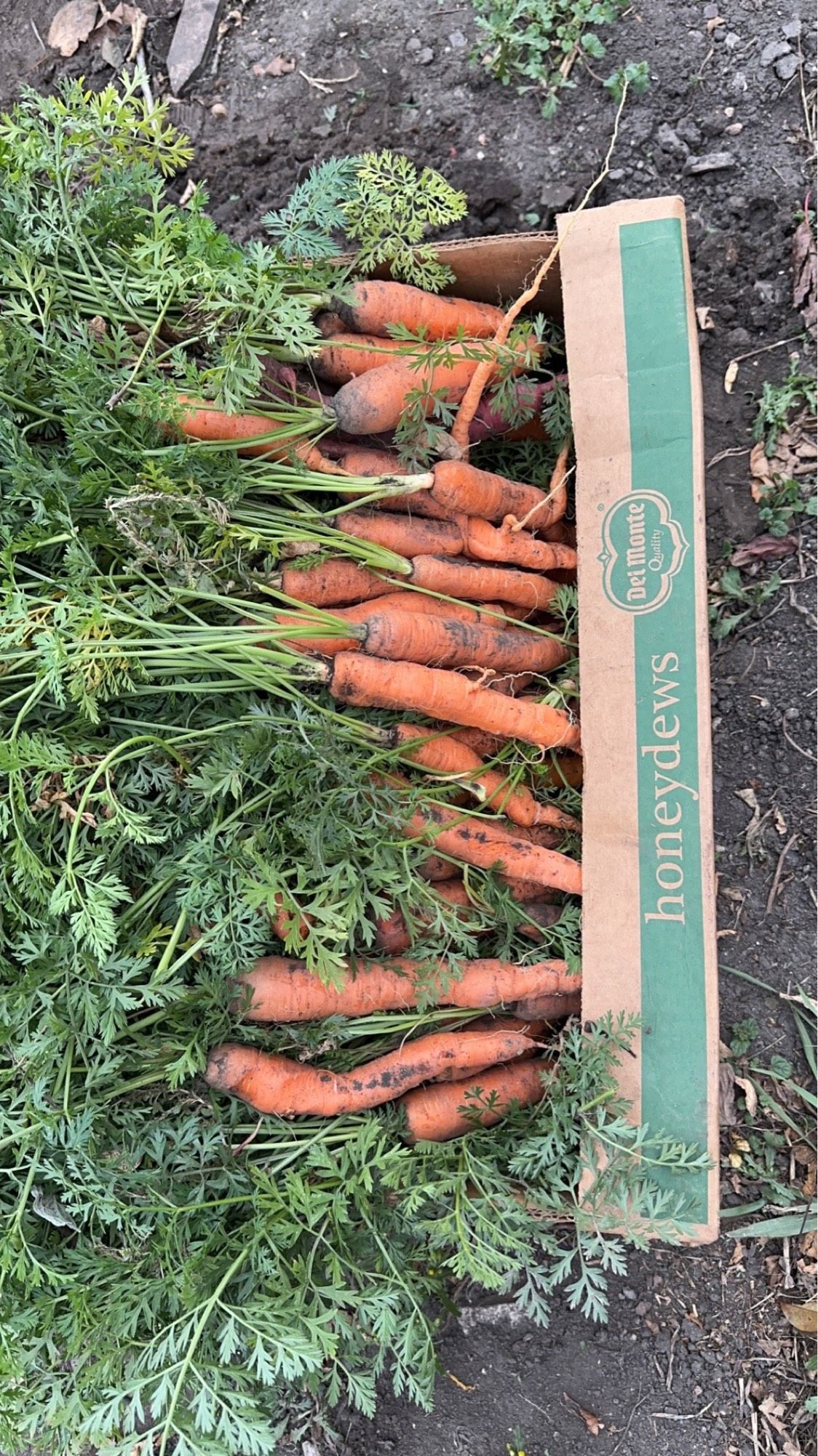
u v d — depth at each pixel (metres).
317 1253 0.55
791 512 0.63
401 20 0.67
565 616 0.62
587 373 0.55
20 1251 0.48
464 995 0.58
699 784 0.53
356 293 0.57
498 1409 0.62
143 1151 0.51
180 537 0.51
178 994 0.50
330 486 0.56
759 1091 0.62
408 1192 0.54
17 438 0.49
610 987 0.54
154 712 0.54
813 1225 0.60
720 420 0.64
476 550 0.60
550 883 0.58
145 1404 0.58
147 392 0.50
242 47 0.68
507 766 0.62
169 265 0.52
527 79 0.65
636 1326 0.62
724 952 0.63
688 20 0.64
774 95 0.63
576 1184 0.55
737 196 0.63
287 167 0.68
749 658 0.64
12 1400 0.48
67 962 0.49
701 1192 0.52
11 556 0.49
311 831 0.52
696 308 0.64
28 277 0.52
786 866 0.63
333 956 0.51
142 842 0.50
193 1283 0.48
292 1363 0.48
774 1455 0.59
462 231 0.66
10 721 0.51
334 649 0.56
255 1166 0.54
